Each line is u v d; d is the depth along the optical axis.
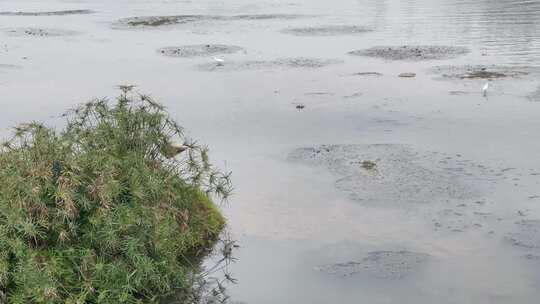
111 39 21.50
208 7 30.72
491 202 8.18
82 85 14.90
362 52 18.17
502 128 11.14
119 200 6.46
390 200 8.28
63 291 5.82
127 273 5.97
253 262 6.85
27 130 6.96
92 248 6.12
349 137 10.80
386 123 11.55
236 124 11.63
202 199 7.77
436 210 7.99
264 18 26.05
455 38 19.80
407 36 20.50
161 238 6.38
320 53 18.20
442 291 6.23
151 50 19.30
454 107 12.49
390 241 7.21
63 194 6.00
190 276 6.59
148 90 14.30
